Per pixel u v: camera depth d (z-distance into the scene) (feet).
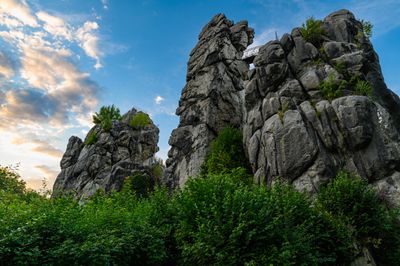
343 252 50.49
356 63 84.07
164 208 53.67
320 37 94.48
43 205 45.83
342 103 76.07
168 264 48.34
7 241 33.30
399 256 55.06
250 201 45.65
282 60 93.97
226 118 121.08
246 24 148.66
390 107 83.92
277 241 43.24
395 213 58.59
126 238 42.52
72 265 35.88
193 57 143.13
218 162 98.94
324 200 60.23
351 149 72.13
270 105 86.84
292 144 75.87
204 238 42.47
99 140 169.68
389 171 67.72
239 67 134.82
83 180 156.35
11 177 104.83
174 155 121.29
